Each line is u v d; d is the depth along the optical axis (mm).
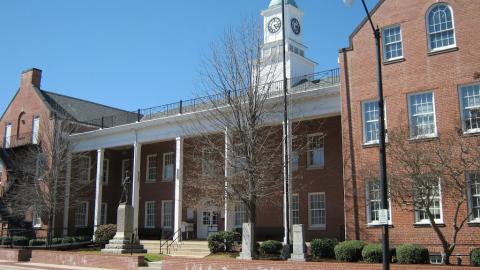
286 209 24406
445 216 21812
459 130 20344
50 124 43062
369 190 24234
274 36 43375
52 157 39562
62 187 40812
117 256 25641
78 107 48375
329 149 31484
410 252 19391
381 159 15172
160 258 26844
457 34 23031
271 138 31359
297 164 32625
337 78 29547
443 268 16969
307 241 31234
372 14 25656
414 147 20016
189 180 33688
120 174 45875
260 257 23719
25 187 39375
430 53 23594
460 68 22688
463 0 23094
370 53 25453
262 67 30500
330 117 31562
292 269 20031
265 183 26703
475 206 21203
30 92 47188
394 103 24188
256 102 26312
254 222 25141
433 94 23219
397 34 24891
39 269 25266
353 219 24344
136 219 36562
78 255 27906
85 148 41500
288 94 28594
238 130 26344
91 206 44375
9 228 40125
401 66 24312
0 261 31344
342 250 21078
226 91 27406
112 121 43594
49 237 36688
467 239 21047
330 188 31016
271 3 44562
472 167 19297
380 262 19844
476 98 22203
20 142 46406
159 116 40125
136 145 37688
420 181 18938
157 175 42000
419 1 24312
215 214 37469
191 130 33406
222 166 27484
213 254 27062
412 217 22719
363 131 25000
